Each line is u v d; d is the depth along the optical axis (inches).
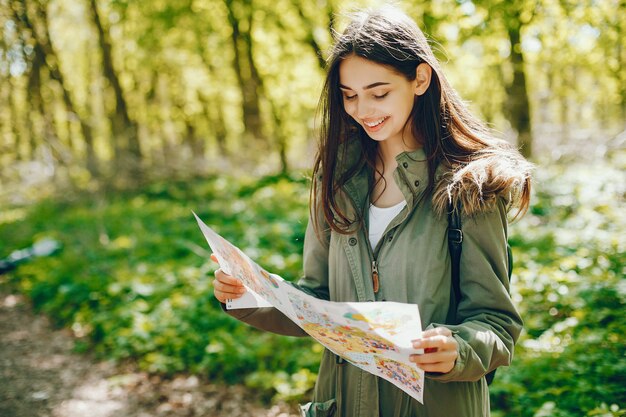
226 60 634.2
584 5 378.9
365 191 62.1
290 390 156.4
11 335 222.1
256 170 581.3
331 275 62.1
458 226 56.1
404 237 57.3
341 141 63.0
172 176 502.6
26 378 184.7
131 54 607.8
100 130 612.4
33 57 519.2
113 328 208.8
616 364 136.3
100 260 290.4
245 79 593.6
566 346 148.3
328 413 61.7
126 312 214.5
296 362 167.9
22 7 499.2
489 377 61.1
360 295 58.5
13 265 306.7
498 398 136.4
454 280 57.4
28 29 509.0
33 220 412.5
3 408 166.2
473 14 391.5
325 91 61.9
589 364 138.9
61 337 217.8
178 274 248.1
